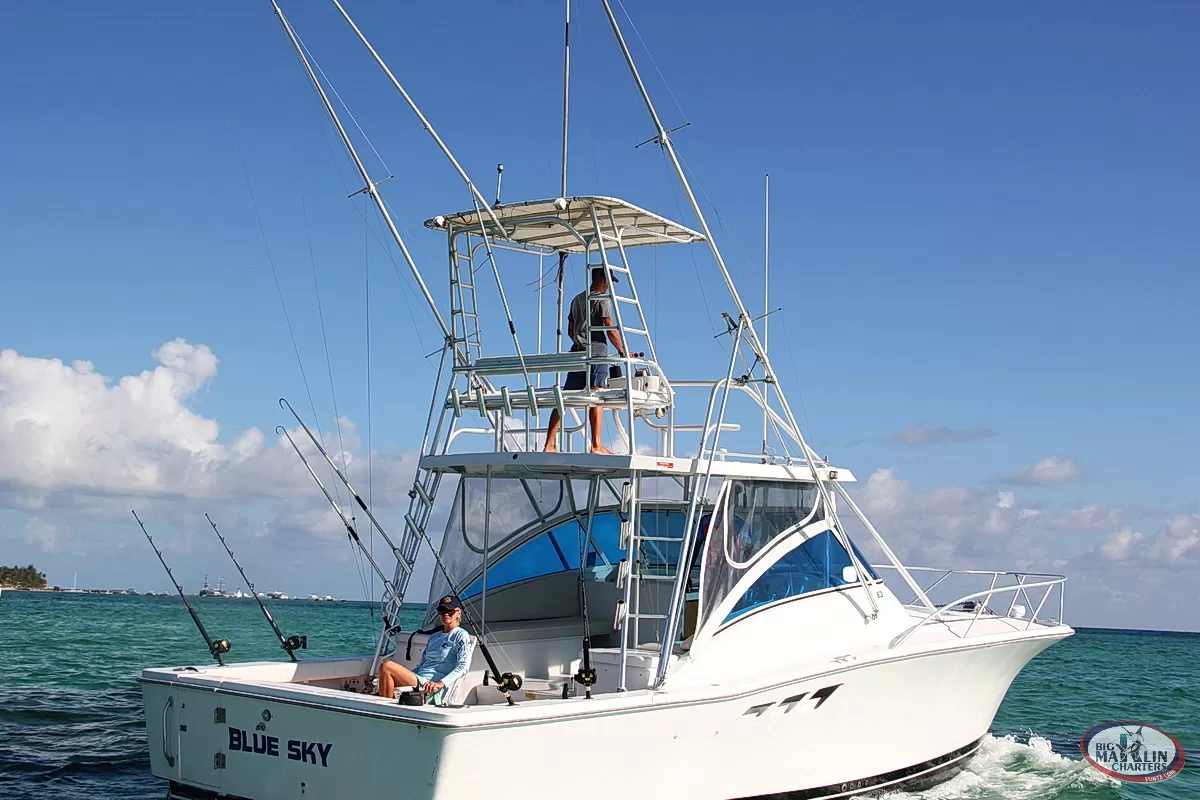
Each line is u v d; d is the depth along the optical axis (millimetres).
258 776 7336
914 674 10148
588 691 7461
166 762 7938
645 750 7531
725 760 8227
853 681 9367
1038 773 12711
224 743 7578
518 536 9742
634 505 8203
